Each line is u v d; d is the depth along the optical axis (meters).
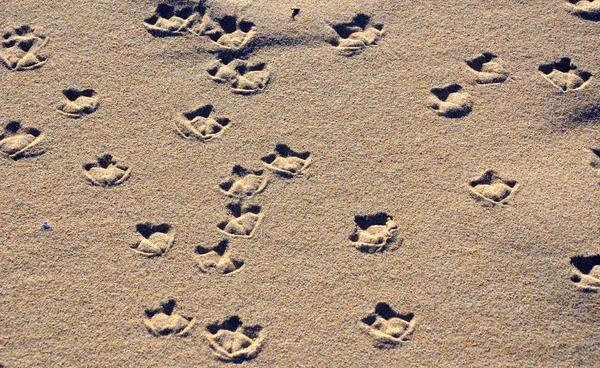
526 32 2.04
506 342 1.80
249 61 2.01
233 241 1.86
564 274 1.84
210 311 1.81
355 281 1.83
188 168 1.91
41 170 1.90
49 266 1.83
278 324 1.80
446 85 1.99
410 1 2.07
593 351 1.79
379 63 2.01
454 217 1.88
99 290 1.82
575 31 2.04
